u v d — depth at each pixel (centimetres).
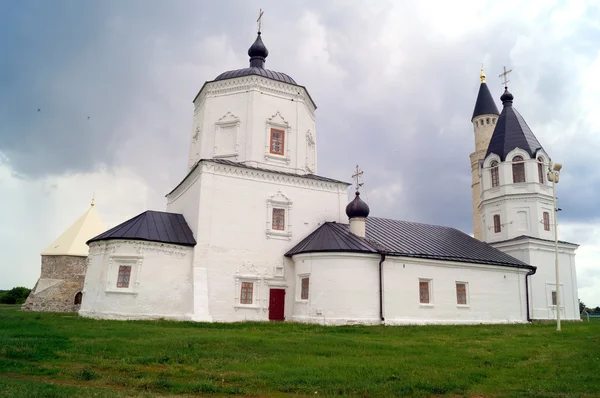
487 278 3369
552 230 4078
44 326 2006
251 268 2850
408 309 2900
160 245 2673
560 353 1580
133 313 2550
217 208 2836
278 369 1207
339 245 2762
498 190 4194
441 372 1216
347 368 1228
